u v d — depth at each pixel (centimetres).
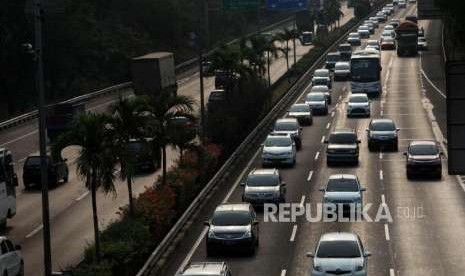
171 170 5047
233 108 7194
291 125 7025
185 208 4734
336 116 8662
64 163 5938
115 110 4131
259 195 4784
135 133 4153
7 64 10662
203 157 5431
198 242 4119
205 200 5053
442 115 8412
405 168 5994
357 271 3231
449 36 12362
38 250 4131
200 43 6438
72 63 12175
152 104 4716
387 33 16388
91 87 12044
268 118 8181
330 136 6359
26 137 7881
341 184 4678
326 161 6356
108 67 12850
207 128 6450
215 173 5709
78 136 3462
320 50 14612
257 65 9600
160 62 9794
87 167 3447
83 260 3553
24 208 5153
